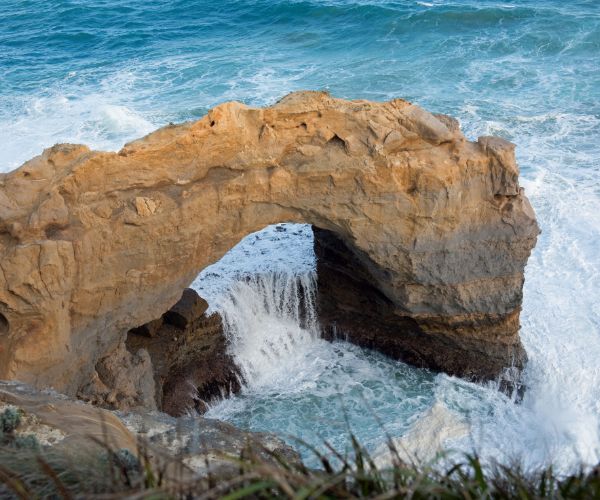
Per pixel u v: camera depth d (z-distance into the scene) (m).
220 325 21.00
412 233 18.45
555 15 45.53
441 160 17.86
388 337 21.67
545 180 28.70
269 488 7.05
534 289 23.19
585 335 21.41
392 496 6.54
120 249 16.42
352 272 20.89
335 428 18.97
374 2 50.31
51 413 12.00
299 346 22.06
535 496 6.84
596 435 18.33
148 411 16.83
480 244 18.86
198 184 16.97
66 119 36.91
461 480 7.26
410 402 19.91
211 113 16.31
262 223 18.03
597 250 24.73
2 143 34.41
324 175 17.53
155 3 55.50
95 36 50.28
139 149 15.92
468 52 42.28
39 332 15.59
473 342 20.50
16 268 14.96
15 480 7.73
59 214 15.41
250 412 19.83
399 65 41.47
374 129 17.22
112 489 7.37
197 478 6.88
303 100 16.97
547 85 37.59
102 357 17.89
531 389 20.08
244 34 48.88
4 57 47.06
